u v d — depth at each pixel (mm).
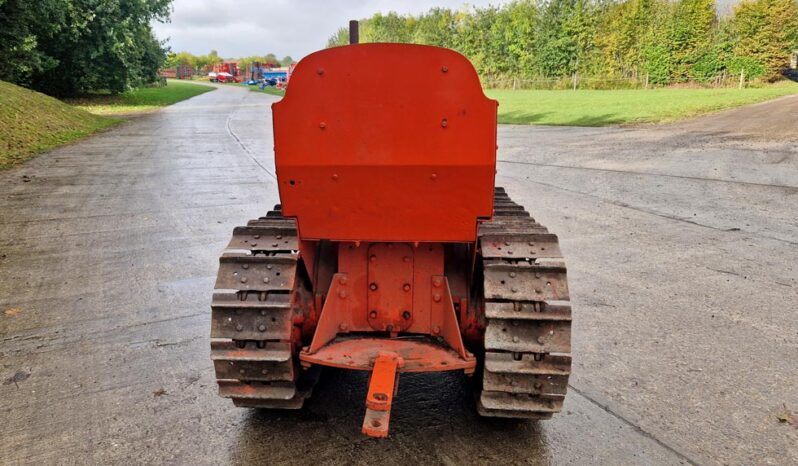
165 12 36188
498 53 54406
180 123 24953
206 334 4629
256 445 3199
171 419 3455
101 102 35594
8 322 4812
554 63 49781
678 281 5793
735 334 4590
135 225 7965
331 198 2953
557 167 13031
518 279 3004
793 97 27594
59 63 31250
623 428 3355
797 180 10719
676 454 3125
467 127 2756
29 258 6496
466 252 3451
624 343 4438
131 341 4488
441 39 59406
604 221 8219
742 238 7309
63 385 3838
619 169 12555
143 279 5852
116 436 3289
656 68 44031
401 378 3906
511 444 3203
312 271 3330
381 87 2727
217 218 8383
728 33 41938
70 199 9609
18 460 3076
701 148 14797
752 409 3551
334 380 3887
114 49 32375
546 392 2994
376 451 3143
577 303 5238
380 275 3219
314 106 2793
